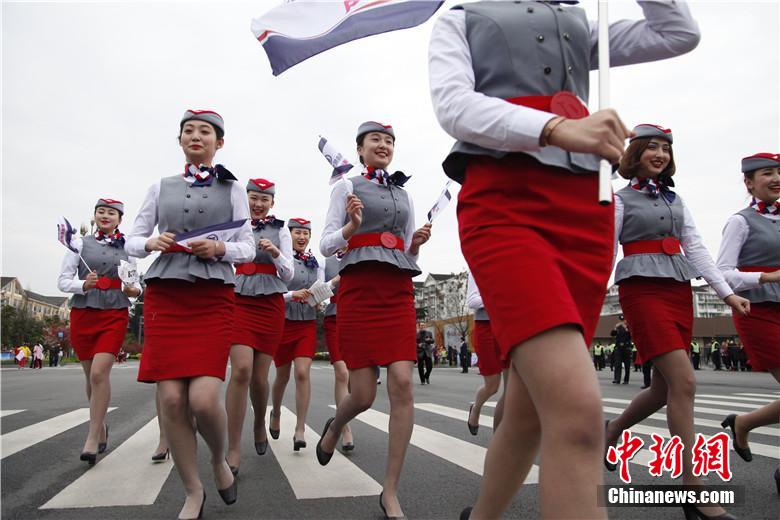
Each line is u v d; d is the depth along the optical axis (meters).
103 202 5.56
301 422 5.27
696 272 3.61
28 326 65.00
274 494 3.69
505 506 1.76
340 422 3.81
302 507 3.38
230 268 3.37
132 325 74.62
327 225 3.98
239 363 4.41
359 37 2.83
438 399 10.29
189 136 3.66
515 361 1.47
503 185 1.59
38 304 109.69
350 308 3.62
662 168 3.65
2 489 3.80
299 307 5.66
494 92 1.71
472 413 5.70
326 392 12.03
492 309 1.53
